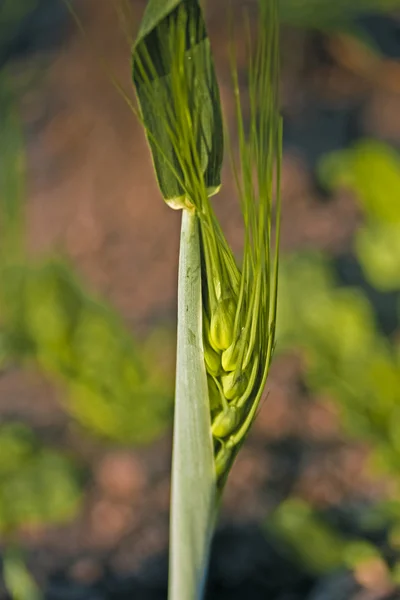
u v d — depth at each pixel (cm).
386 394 57
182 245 34
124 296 86
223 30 106
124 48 107
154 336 78
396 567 49
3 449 66
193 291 34
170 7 33
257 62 35
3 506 62
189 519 36
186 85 34
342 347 60
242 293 34
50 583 57
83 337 69
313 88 103
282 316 62
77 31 111
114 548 60
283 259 67
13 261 78
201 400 35
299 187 91
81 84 106
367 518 52
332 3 99
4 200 83
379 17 102
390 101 101
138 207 94
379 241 63
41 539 61
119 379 69
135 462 67
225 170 90
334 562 50
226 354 35
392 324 76
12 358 79
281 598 55
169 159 34
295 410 71
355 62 104
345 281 81
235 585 56
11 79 102
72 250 91
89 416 69
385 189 61
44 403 74
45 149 101
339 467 65
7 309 71
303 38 106
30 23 113
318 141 97
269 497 62
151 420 69
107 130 101
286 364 74
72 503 63
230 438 36
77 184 97
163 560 59
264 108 35
